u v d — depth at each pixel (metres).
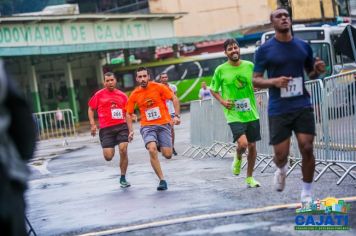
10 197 3.53
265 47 7.43
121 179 11.62
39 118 32.56
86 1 53.59
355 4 48.88
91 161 18.19
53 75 42.19
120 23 39.84
